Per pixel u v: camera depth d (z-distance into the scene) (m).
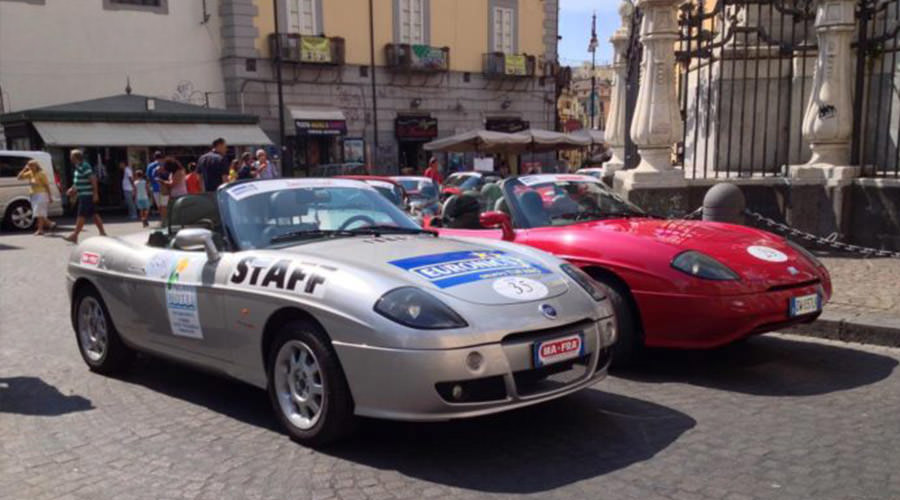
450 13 34.16
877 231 8.77
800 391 4.74
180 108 24.41
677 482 3.46
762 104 10.88
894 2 9.42
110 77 25.58
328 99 30.67
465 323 3.53
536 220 6.04
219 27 28.17
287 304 3.91
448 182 19.12
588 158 36.09
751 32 9.97
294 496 3.41
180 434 4.28
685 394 4.75
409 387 3.45
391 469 3.68
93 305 5.65
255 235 4.60
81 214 14.95
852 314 6.02
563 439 4.02
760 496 3.29
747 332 4.77
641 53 10.50
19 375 5.64
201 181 12.72
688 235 5.37
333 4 30.42
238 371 4.36
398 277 3.78
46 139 20.78
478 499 3.33
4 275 10.70
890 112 9.10
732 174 10.68
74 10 24.61
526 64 36.56
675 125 9.57
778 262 4.99
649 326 5.00
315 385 3.89
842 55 8.98
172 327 4.78
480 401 3.52
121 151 23.55
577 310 3.92
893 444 3.84
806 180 9.12
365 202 5.30
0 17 23.17
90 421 4.56
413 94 33.34
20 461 3.96
